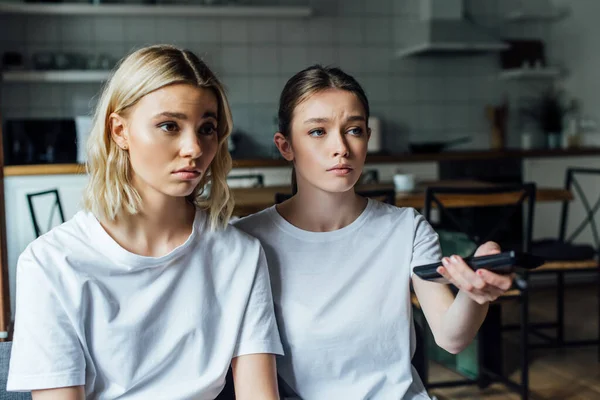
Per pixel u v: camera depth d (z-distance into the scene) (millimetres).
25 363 914
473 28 5191
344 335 1091
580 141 5273
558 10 5551
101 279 952
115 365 961
